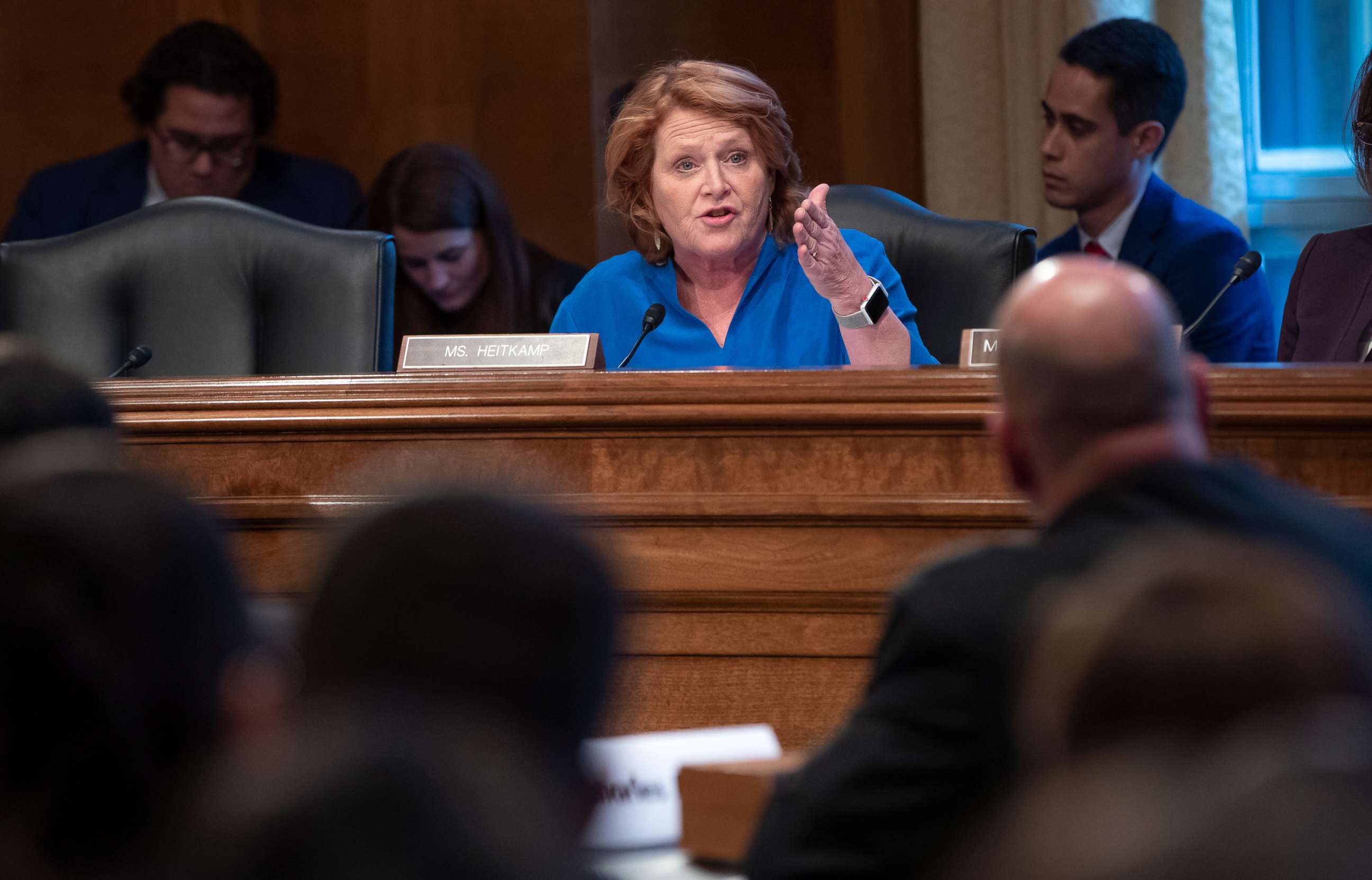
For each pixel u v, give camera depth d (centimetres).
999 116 1677
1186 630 209
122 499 306
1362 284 1055
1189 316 1327
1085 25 1569
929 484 706
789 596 711
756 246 1074
